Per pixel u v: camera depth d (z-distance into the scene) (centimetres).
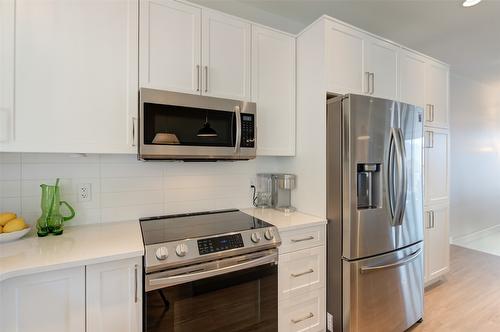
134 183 178
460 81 400
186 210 195
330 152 181
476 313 221
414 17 238
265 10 227
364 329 175
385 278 184
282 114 201
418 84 241
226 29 177
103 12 141
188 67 164
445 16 236
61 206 157
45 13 129
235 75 180
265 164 227
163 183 187
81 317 112
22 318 102
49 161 155
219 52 175
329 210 182
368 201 189
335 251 178
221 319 139
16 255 113
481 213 445
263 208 218
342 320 174
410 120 202
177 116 153
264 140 193
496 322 209
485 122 448
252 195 221
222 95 175
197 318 133
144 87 151
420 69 243
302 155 203
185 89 163
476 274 296
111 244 127
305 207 201
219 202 207
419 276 209
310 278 176
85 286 112
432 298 245
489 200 460
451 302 238
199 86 167
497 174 474
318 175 189
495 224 472
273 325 158
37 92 127
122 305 119
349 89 194
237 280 144
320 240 180
